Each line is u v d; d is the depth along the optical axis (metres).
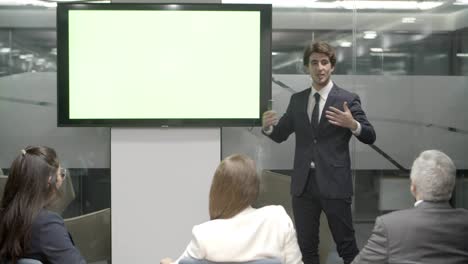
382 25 4.48
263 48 3.92
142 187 3.92
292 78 4.40
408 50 4.48
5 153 4.29
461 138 4.49
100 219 4.01
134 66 3.89
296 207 3.63
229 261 1.82
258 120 3.95
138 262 3.92
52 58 4.30
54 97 4.30
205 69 3.92
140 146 3.92
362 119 3.39
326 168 3.46
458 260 1.83
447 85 4.49
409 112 4.48
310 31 4.45
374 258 1.88
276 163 4.40
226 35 3.91
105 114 3.89
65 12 3.84
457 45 4.49
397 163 4.48
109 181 4.36
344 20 4.46
